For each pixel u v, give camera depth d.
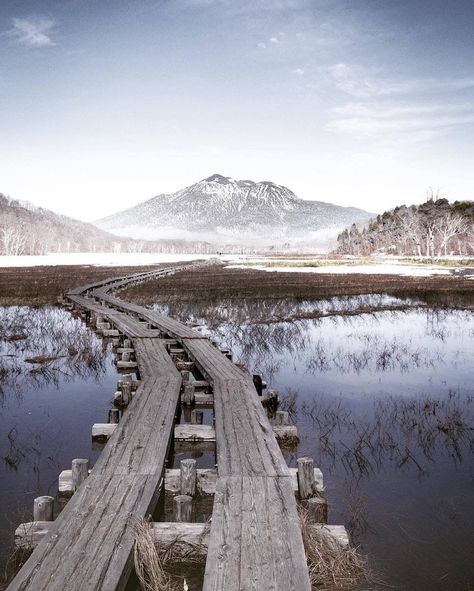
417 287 36.25
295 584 3.72
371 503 5.73
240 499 4.94
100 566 3.87
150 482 5.28
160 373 10.27
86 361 13.60
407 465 6.80
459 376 12.06
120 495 4.97
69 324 20.36
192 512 5.53
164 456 6.02
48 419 8.90
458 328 19.52
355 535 5.06
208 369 10.65
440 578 4.38
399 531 5.14
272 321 21.23
